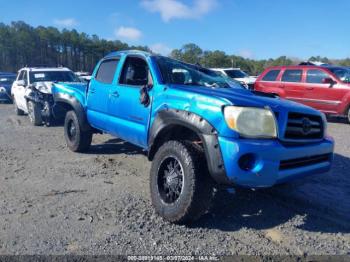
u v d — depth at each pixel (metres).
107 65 6.12
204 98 4.01
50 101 10.63
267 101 4.10
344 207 4.75
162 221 4.19
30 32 83.75
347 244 3.79
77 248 3.58
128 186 5.38
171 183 4.16
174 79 4.94
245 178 3.71
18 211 4.41
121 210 4.46
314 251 3.63
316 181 5.77
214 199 4.85
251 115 3.78
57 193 5.03
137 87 5.12
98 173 5.98
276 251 3.61
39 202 4.70
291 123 4.06
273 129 3.87
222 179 3.76
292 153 3.94
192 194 3.87
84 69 89.12
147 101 4.82
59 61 87.00
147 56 5.21
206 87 4.83
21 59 83.25
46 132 9.87
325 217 4.44
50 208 4.51
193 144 4.07
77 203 4.68
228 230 4.03
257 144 3.73
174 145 4.10
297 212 4.57
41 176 5.79
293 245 3.74
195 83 5.13
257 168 3.74
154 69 4.94
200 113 3.97
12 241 3.70
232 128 3.73
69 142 7.38
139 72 5.38
